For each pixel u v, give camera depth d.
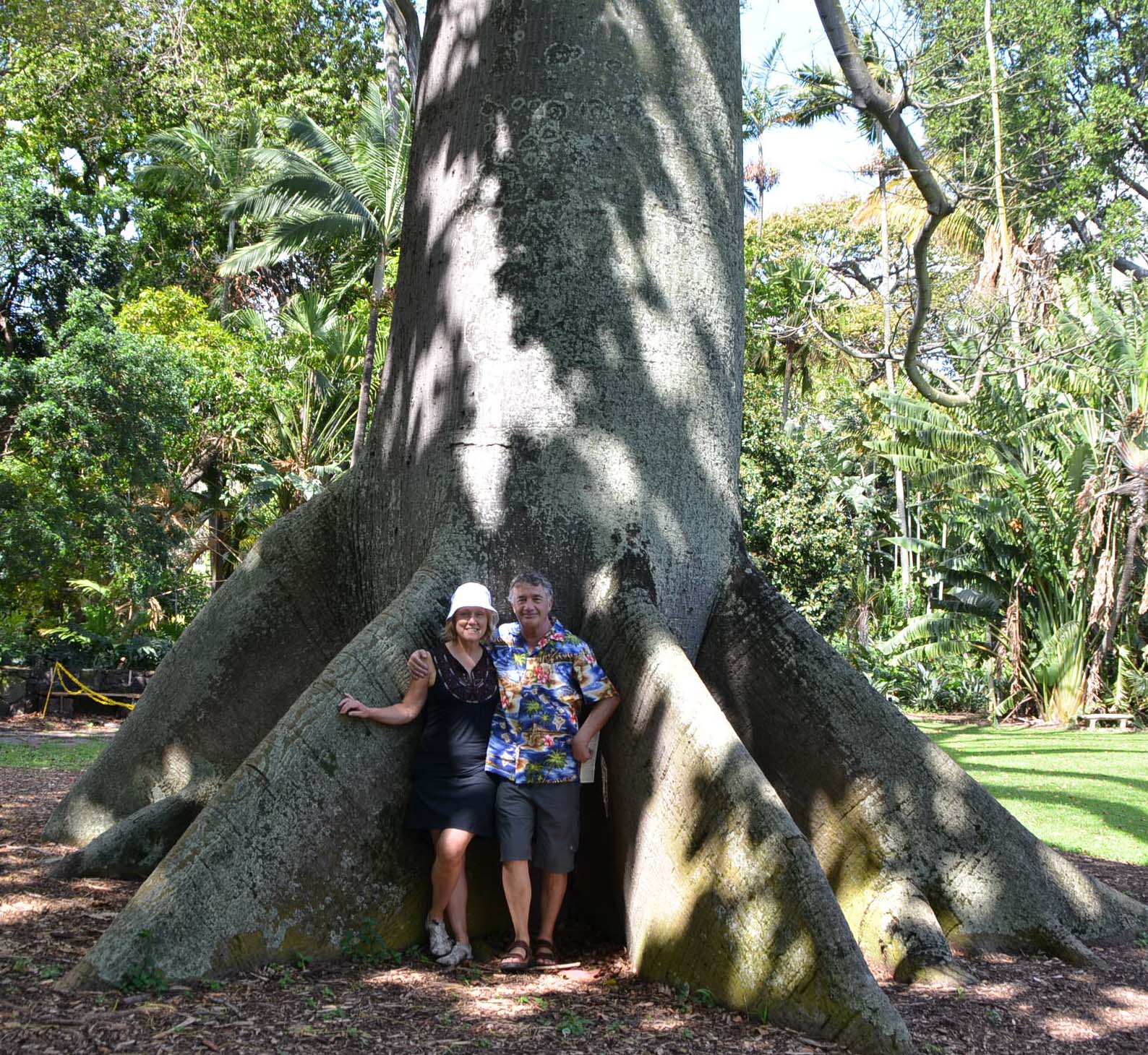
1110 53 30.70
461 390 5.58
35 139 33.22
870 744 5.38
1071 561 25.30
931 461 25.52
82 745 14.95
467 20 5.95
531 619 4.79
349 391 26.75
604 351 5.54
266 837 4.38
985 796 5.42
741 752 4.41
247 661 6.26
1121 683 24.03
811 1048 3.76
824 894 4.04
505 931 5.09
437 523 5.52
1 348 21.47
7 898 5.04
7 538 18.38
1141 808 11.11
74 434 18.55
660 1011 4.09
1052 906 5.34
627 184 5.68
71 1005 3.70
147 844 5.73
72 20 31.81
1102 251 31.16
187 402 20.75
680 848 4.46
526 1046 3.62
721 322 5.92
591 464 5.46
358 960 4.50
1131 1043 4.11
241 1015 3.72
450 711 4.75
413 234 6.08
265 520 25.95
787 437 21.92
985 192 14.24
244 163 30.09
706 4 6.09
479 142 5.73
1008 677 26.14
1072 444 24.88
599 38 5.74
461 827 4.65
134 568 20.03
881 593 32.22
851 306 32.12
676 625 5.54
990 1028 4.18
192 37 34.06
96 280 21.69
